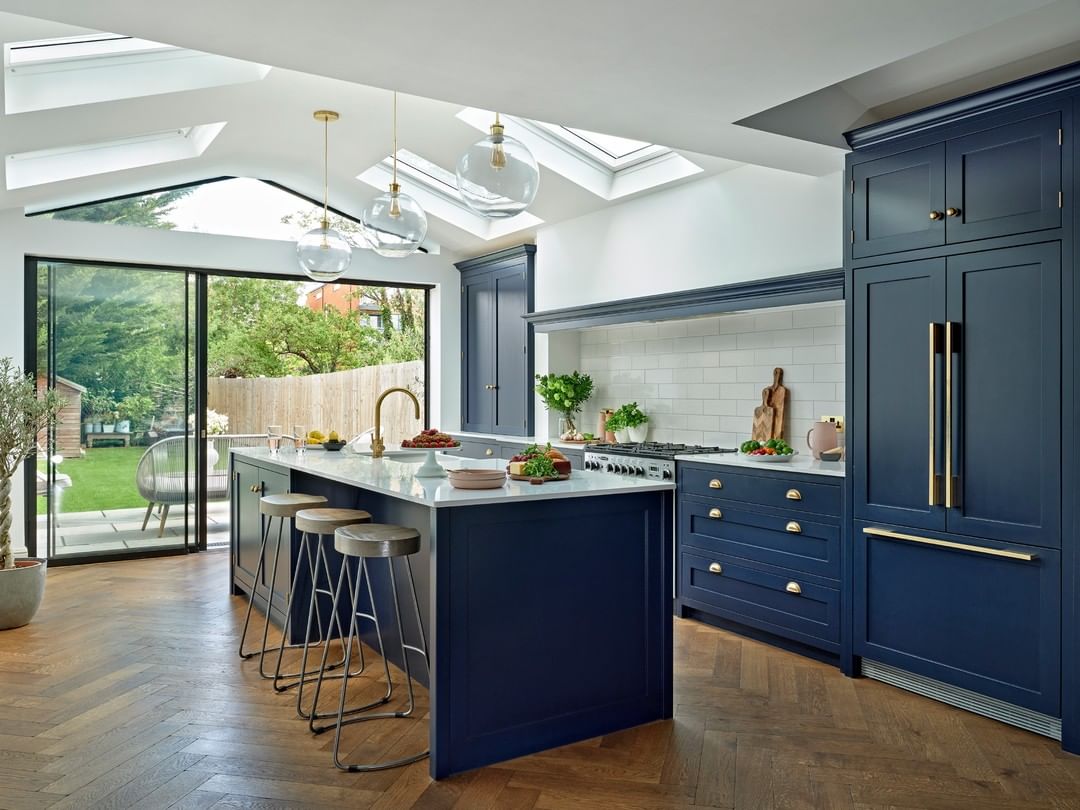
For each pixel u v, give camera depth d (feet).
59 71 13.01
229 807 8.43
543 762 9.68
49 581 18.53
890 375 12.10
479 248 24.32
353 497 14.40
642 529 10.96
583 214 20.03
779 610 13.85
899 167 11.98
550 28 8.67
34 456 19.85
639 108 11.11
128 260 20.70
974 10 8.26
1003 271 10.64
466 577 9.50
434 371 25.58
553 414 21.53
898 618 11.95
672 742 10.24
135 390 21.16
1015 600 10.52
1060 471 10.02
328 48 9.20
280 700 11.41
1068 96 9.95
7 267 19.22
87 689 11.73
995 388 10.73
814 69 9.82
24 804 8.41
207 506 22.63
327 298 28.43
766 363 16.49
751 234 15.66
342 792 8.81
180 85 14.05
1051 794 8.83
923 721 10.89
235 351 27.20
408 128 17.46
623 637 10.75
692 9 8.16
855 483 12.55
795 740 10.28
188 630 14.71
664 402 19.03
